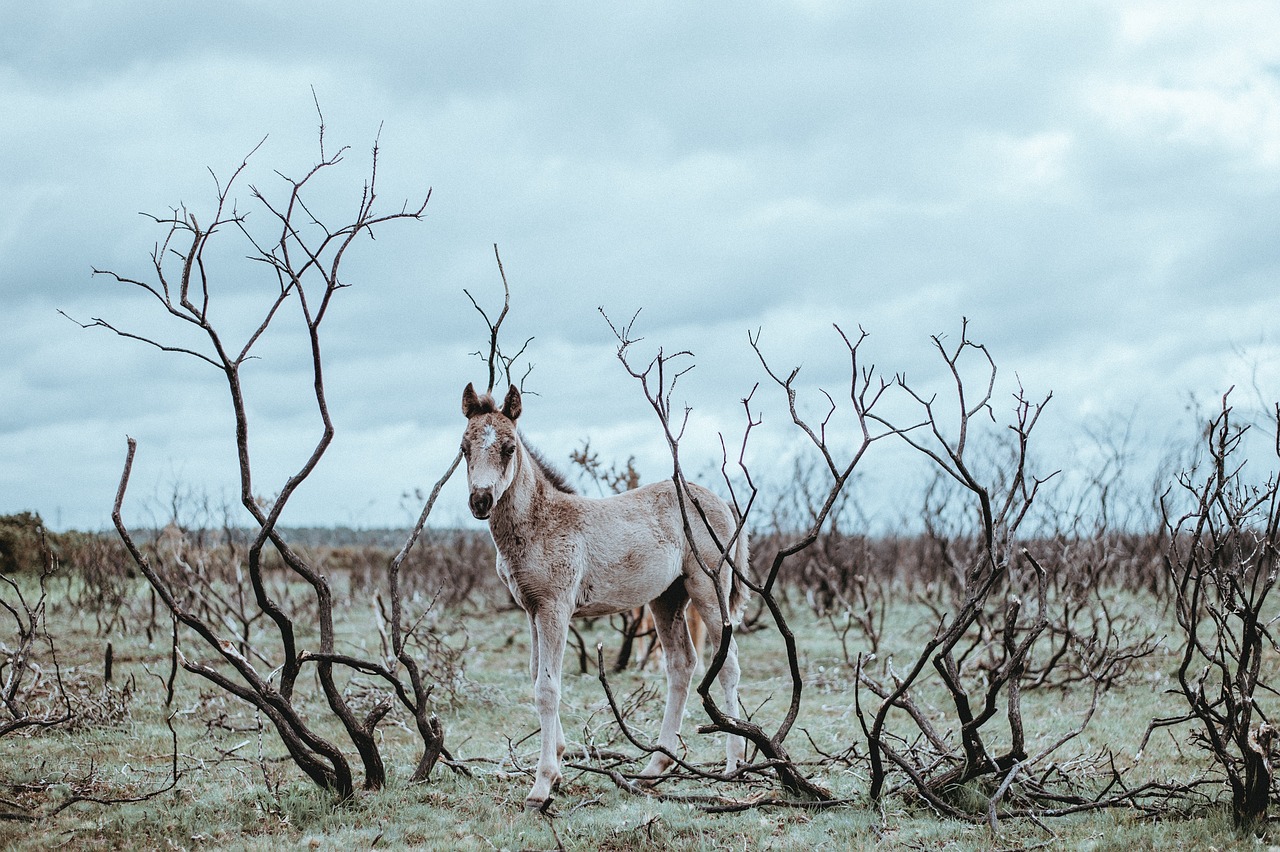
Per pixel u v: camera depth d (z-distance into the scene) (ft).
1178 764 24.03
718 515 24.70
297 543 72.23
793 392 18.81
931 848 17.70
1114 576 54.08
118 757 24.06
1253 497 19.88
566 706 32.35
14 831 18.21
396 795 20.47
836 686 35.60
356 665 21.22
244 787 21.36
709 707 19.75
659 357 19.63
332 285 19.40
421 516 22.41
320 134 19.08
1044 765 23.76
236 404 19.31
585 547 22.45
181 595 43.62
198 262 18.63
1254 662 18.49
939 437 18.69
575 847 17.97
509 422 21.50
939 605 50.34
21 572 59.16
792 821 19.54
